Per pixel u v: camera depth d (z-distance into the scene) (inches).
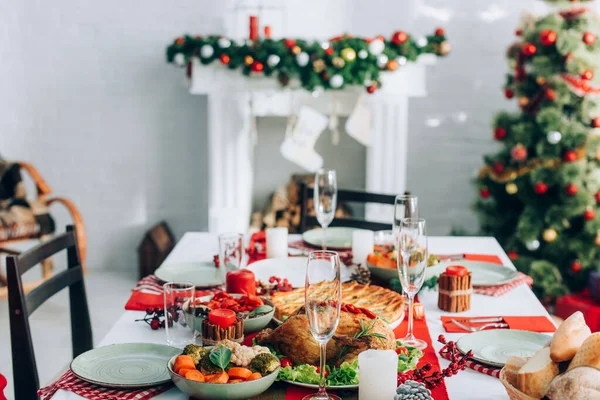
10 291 62.2
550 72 134.5
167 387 51.1
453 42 162.7
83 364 53.9
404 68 143.6
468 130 165.9
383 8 161.5
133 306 68.4
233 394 46.7
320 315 46.9
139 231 170.1
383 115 152.1
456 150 166.9
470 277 68.1
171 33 162.9
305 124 144.8
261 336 55.1
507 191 142.9
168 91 164.9
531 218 139.0
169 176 168.2
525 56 138.6
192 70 142.3
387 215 154.3
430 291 72.3
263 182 170.7
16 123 165.6
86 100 165.5
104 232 170.4
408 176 168.7
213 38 138.3
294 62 135.0
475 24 161.9
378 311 62.4
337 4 161.6
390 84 144.0
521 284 76.8
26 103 165.2
